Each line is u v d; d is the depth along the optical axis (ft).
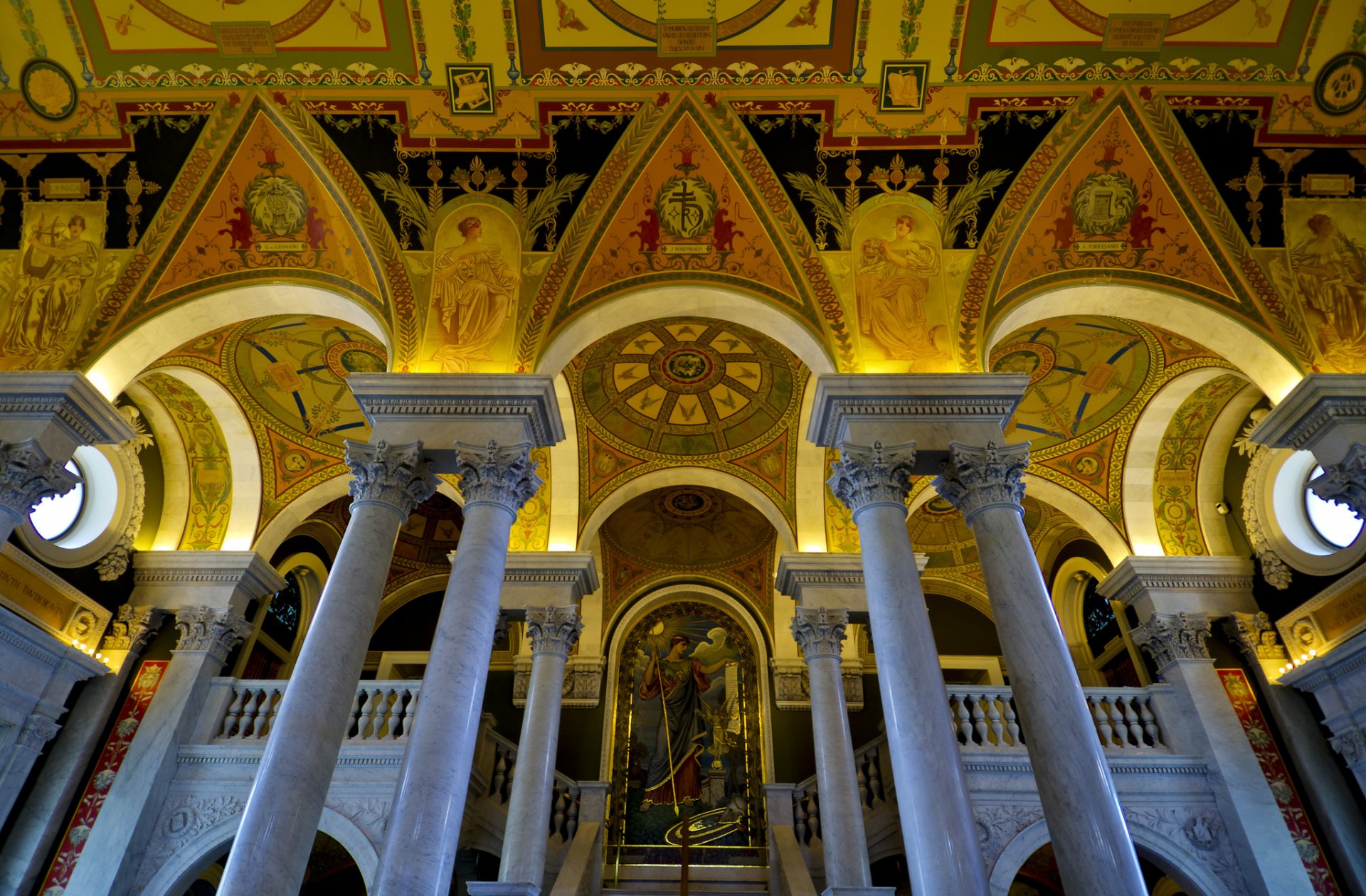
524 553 38.22
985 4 26.00
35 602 33.32
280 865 18.99
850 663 51.06
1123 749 35.27
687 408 42.32
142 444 38.60
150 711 35.35
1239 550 38.78
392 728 36.09
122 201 28.73
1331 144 27.76
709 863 45.21
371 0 25.86
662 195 29.19
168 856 32.76
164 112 27.89
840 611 36.52
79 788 33.40
